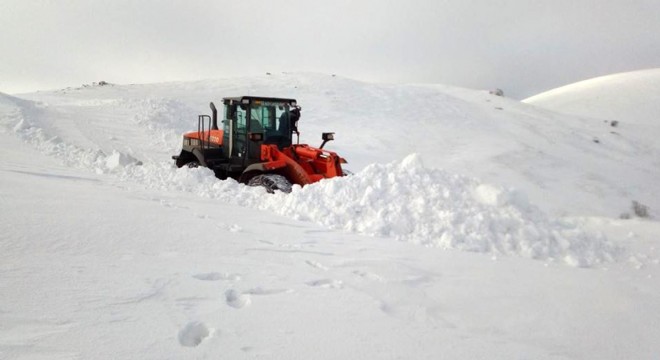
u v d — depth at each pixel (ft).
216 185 26.05
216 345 6.64
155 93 116.06
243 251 12.78
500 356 7.14
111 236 12.37
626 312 9.85
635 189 71.82
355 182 21.44
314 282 10.54
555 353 7.52
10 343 6.06
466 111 118.83
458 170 69.77
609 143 105.60
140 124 65.26
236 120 30.45
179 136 60.85
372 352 6.86
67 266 9.56
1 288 7.97
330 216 19.31
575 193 65.10
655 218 56.29
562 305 10.18
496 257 15.42
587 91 225.97
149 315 7.52
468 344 7.58
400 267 12.51
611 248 16.87
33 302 7.52
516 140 93.81
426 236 17.51
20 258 9.69
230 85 133.49
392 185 20.77
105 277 9.16
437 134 92.73
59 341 6.26
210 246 12.87
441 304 9.78
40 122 55.67
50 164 30.76
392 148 79.51
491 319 9.06
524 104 143.13
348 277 11.21
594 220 26.86
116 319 7.21
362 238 16.76
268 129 29.53
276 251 13.24
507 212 18.80
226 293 9.10
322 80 147.74
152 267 10.23
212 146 33.53
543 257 16.03
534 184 67.21
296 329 7.54
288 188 25.30
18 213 13.32
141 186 25.23
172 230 14.07
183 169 27.96
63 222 12.98
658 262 15.62
